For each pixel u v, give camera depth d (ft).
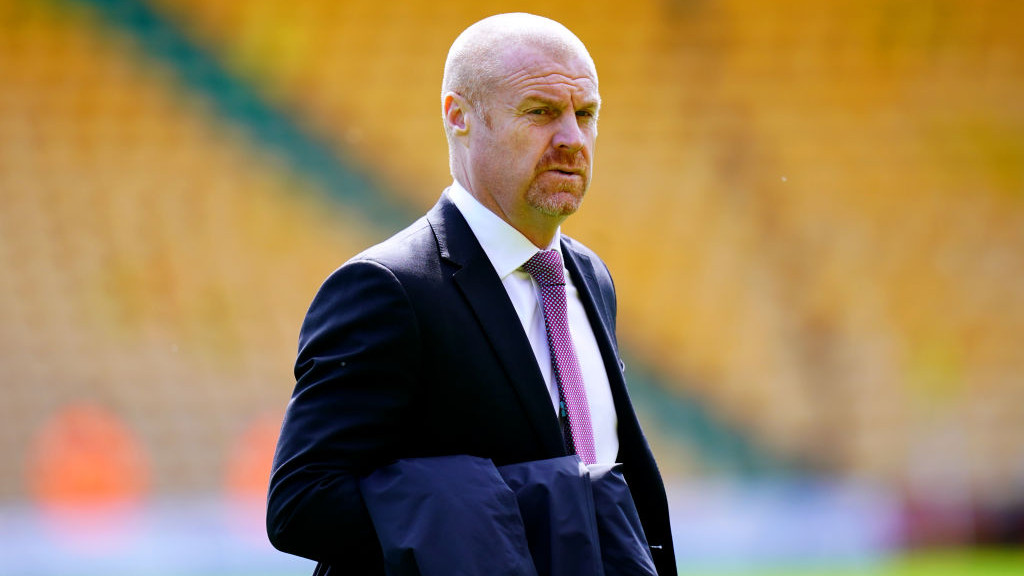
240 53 140.05
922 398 128.06
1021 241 136.05
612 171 138.10
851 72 143.33
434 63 142.31
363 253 21.30
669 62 143.02
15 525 101.24
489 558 18.35
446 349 20.59
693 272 133.39
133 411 123.44
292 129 137.39
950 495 114.62
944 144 140.56
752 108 141.49
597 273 24.82
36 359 125.29
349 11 143.54
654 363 129.59
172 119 136.77
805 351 130.21
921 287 133.49
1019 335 131.64
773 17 144.87
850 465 124.06
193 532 97.30
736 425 126.52
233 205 133.59
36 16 139.03
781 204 137.28
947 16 145.18
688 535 99.55
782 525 100.94
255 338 127.95
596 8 145.28
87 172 133.80
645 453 23.08
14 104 135.95
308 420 20.06
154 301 128.98
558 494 19.36
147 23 140.05
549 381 22.03
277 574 95.66
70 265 130.11
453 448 20.58
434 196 136.77
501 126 21.76
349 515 19.36
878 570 92.22
